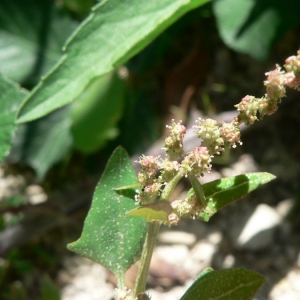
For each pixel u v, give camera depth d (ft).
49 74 0.69
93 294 1.12
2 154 0.89
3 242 1.11
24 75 1.22
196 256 1.13
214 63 1.32
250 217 1.15
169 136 0.56
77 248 0.64
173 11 0.65
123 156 0.65
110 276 1.13
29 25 1.25
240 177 0.59
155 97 1.29
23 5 1.25
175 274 1.11
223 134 0.55
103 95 1.15
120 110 1.15
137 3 0.68
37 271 1.15
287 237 1.13
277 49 1.32
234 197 0.59
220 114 1.25
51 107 0.69
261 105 0.55
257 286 0.57
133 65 1.21
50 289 1.03
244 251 1.12
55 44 1.24
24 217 1.17
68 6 1.27
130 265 0.65
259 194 1.19
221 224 1.17
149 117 1.22
